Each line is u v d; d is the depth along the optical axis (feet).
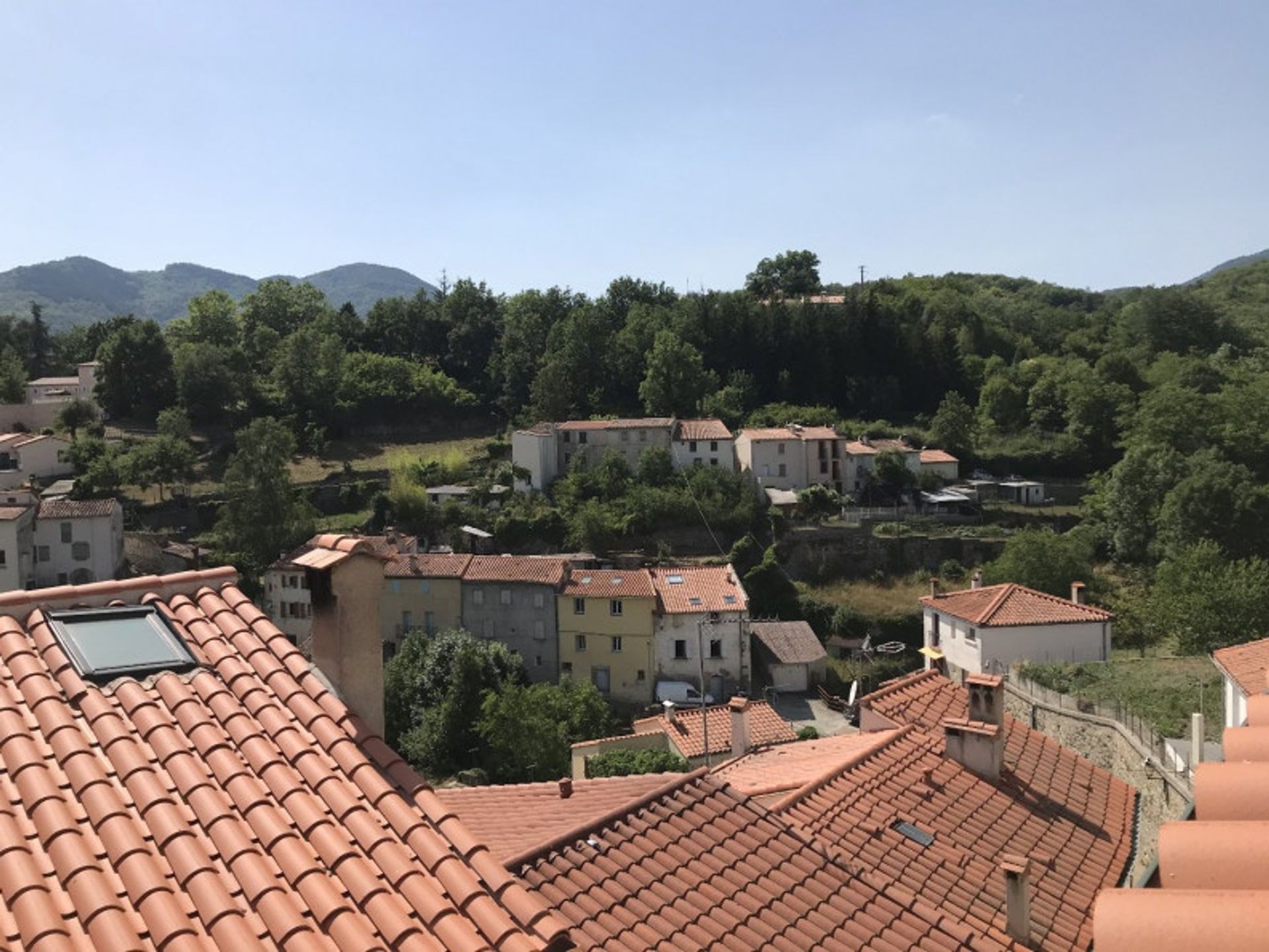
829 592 240.94
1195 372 341.21
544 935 23.73
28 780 24.54
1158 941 19.04
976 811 60.80
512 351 388.98
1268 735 26.78
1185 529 211.00
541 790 55.57
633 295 457.27
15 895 21.27
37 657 29.63
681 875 43.68
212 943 21.21
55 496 265.54
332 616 31.27
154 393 346.13
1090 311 593.42
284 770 26.91
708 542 254.88
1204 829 22.27
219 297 432.66
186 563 233.14
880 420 355.36
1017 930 48.16
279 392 352.08
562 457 296.92
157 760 26.22
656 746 118.21
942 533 253.44
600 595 194.90
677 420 311.88
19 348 428.56
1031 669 113.60
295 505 250.16
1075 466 319.06
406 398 361.10
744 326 383.24
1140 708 96.89
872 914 45.78
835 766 61.11
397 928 22.45
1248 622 141.59
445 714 161.27
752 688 203.31
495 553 254.88
